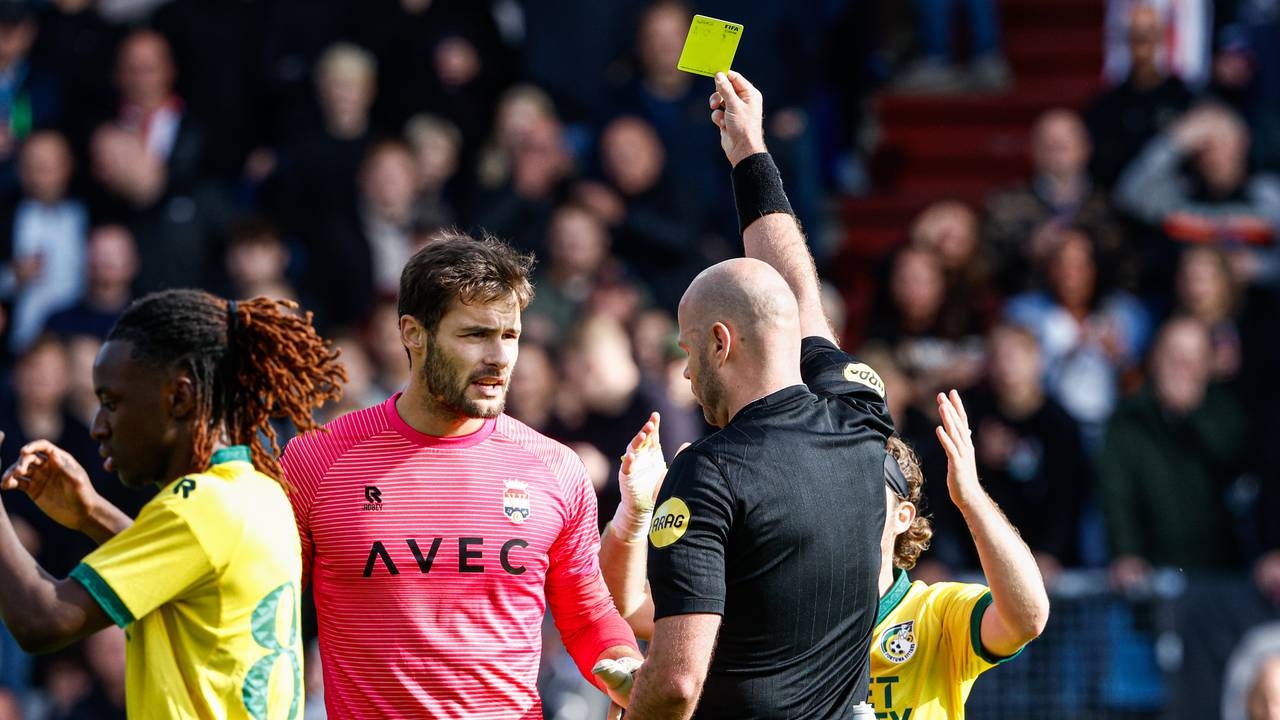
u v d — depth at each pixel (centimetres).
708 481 1164
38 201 3481
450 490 1329
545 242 3462
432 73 3728
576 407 2862
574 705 2517
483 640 1320
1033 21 4341
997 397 2922
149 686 1162
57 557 2920
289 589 1199
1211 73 3791
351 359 2956
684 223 3481
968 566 2798
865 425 1256
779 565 1168
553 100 3844
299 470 1332
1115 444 2925
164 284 3391
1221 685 2575
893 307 3256
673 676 1134
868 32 4006
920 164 4138
